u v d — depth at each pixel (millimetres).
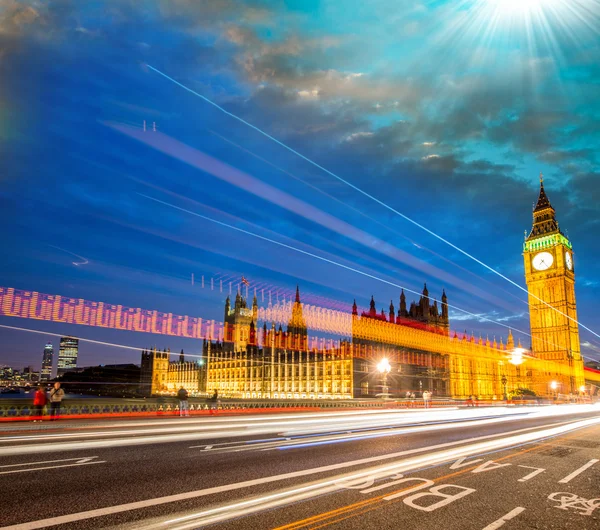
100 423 26641
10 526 7562
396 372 115000
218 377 174500
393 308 122188
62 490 9891
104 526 7605
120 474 11516
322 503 9078
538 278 158250
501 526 8008
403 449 16375
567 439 21375
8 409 29141
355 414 38000
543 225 163250
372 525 7848
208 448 16094
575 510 9148
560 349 148875
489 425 29094
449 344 131250
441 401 87562
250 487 10289
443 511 8750
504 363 147500
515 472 12758
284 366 137375
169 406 38719
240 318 191125
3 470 11898
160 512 8375
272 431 22469
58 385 30016
